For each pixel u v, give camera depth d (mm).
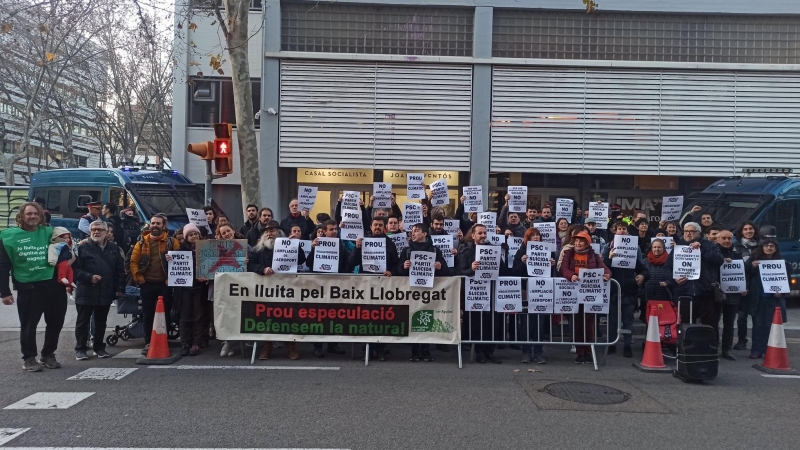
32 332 7379
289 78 16250
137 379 7062
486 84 16328
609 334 8562
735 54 16531
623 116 16391
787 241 11883
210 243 8188
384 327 7965
